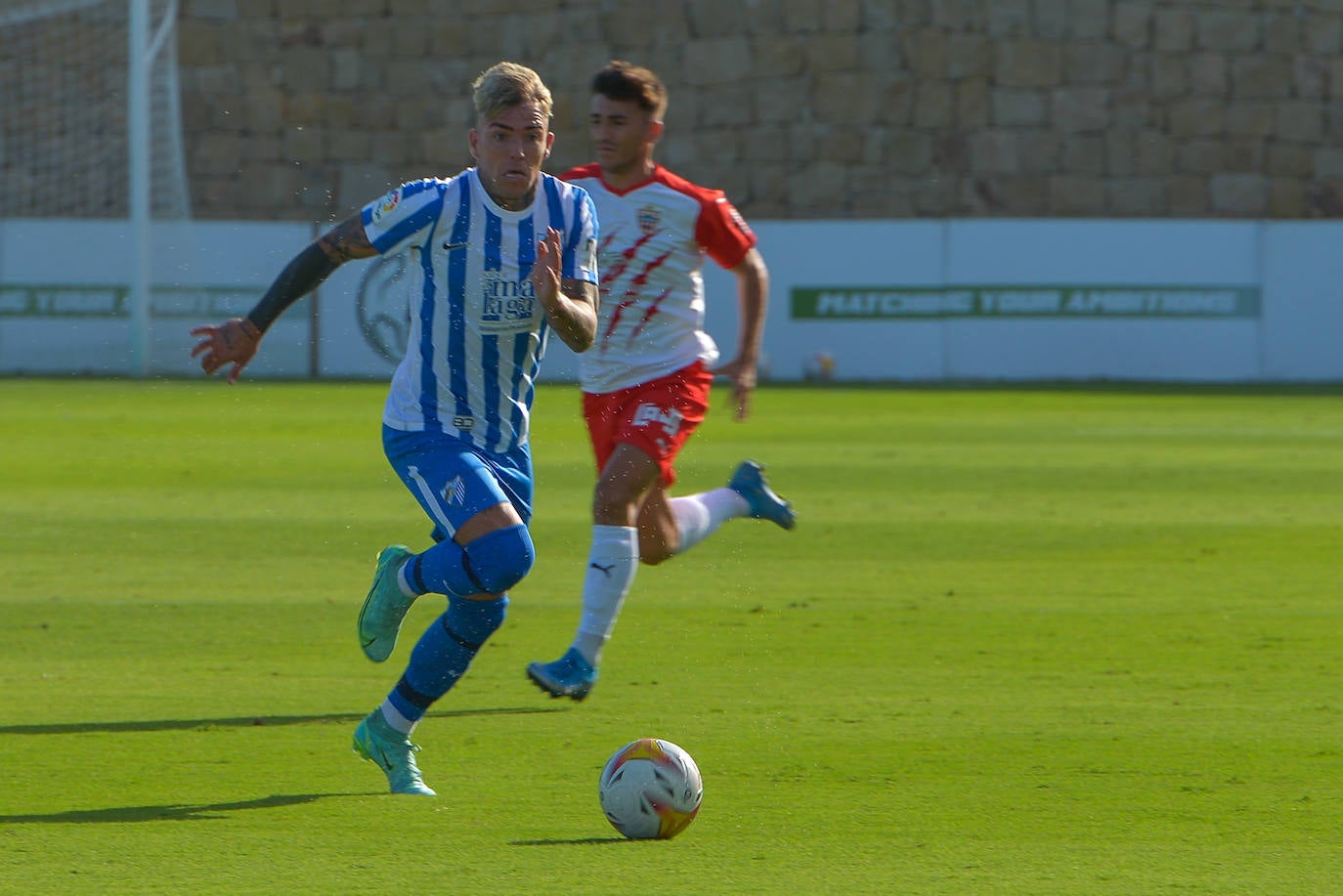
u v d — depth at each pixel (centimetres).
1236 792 1312
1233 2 9206
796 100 9256
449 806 1268
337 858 1113
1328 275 7619
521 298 1370
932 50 9188
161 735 1516
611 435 1944
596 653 1652
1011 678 1795
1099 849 1145
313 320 7462
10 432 4856
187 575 2497
